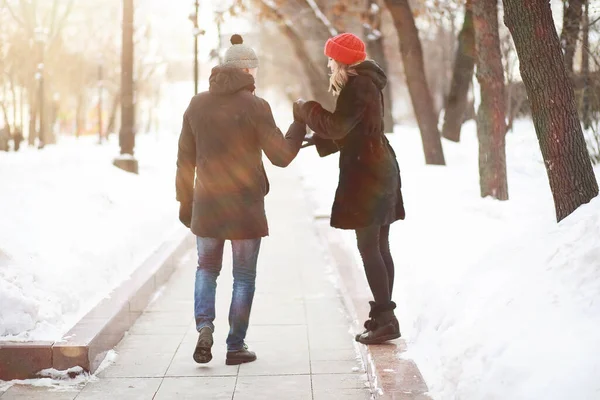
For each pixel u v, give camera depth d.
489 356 4.45
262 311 7.70
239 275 5.99
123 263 8.41
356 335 6.18
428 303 6.12
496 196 11.54
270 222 13.74
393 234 9.59
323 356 6.20
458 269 6.61
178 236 10.58
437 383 4.79
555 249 5.20
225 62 5.88
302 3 25.42
